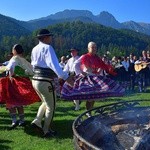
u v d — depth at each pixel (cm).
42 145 580
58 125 708
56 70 560
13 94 684
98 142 356
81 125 340
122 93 714
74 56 931
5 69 715
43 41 582
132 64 1426
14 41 11250
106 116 393
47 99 595
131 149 354
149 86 1485
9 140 612
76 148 295
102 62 732
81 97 701
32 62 593
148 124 396
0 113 868
